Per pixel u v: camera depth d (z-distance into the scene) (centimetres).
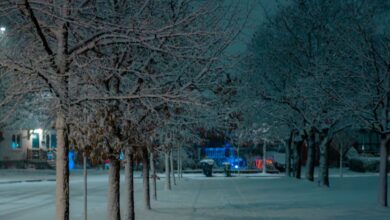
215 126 1411
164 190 2995
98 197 2681
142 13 1041
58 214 901
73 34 1016
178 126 1369
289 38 2977
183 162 5228
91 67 922
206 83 1139
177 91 999
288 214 1756
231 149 5834
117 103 1032
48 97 932
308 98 2520
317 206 2025
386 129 1998
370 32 2084
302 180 3591
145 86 1050
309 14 2884
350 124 2916
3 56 860
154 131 1279
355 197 2447
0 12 853
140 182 3953
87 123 922
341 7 2761
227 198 2427
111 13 977
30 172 5034
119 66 1054
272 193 2716
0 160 5400
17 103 890
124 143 1146
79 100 880
